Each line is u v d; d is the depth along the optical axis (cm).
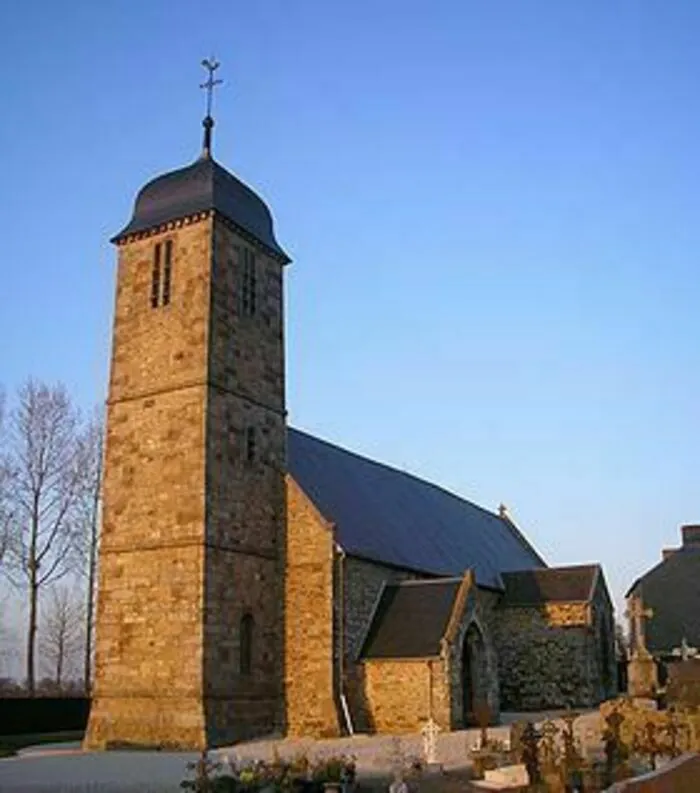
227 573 3094
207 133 3569
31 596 4353
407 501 4581
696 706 2503
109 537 3212
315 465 3853
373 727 3231
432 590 3509
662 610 4262
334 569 3272
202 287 3262
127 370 3347
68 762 2544
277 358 3562
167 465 3158
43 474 4481
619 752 1884
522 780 1998
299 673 3234
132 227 3466
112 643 3105
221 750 2748
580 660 4297
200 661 2912
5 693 4862
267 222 3641
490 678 3481
